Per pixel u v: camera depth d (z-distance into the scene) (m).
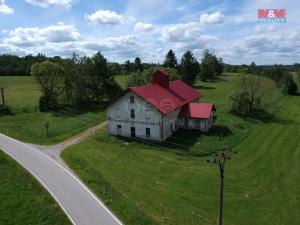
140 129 45.72
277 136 49.31
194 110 49.91
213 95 90.62
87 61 72.19
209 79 140.38
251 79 66.12
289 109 73.69
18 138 44.72
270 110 69.81
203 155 39.38
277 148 43.38
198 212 25.22
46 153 37.41
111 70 74.88
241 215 25.39
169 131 46.47
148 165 35.25
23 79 141.12
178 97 52.50
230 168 35.53
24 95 89.81
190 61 104.75
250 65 157.88
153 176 32.12
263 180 32.59
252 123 56.94
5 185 27.73
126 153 39.06
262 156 40.06
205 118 47.75
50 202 24.58
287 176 33.75
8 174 30.06
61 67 70.25
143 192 27.67
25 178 29.06
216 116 59.88
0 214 23.02
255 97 66.44
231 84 121.19
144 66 153.50
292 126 56.03
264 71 151.75
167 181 31.09
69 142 43.22
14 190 26.70
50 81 70.25
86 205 24.03
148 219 22.44
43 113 66.06
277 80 122.88
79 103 70.75
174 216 23.81
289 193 29.66
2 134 47.16
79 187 27.25
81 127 52.78
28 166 32.44
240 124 54.41
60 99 72.19
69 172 30.84
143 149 41.16
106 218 22.20
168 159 37.62
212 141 44.53
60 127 52.62
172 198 27.14
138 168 34.12
